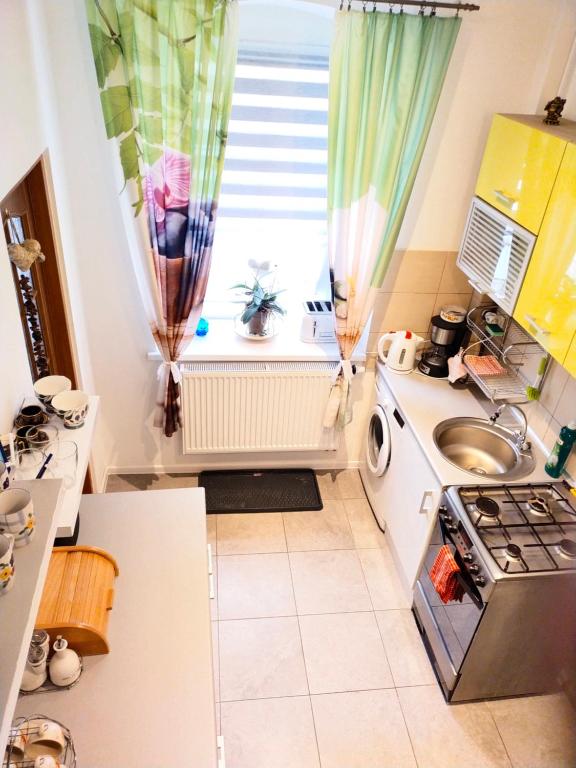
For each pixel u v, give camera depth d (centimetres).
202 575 211
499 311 322
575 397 266
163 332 307
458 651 255
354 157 274
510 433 295
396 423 317
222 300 357
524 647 249
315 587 317
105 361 331
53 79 252
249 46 276
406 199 288
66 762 153
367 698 269
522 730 261
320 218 329
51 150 245
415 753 250
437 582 252
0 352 182
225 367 330
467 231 295
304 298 361
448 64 262
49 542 145
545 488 265
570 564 229
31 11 221
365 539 346
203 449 356
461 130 288
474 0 255
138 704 171
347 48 252
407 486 304
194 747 162
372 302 314
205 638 190
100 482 349
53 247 249
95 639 181
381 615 305
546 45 268
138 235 279
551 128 240
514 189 252
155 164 263
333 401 341
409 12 255
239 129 296
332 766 243
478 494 258
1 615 128
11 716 112
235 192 315
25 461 188
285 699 266
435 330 328
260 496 367
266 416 348
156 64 242
